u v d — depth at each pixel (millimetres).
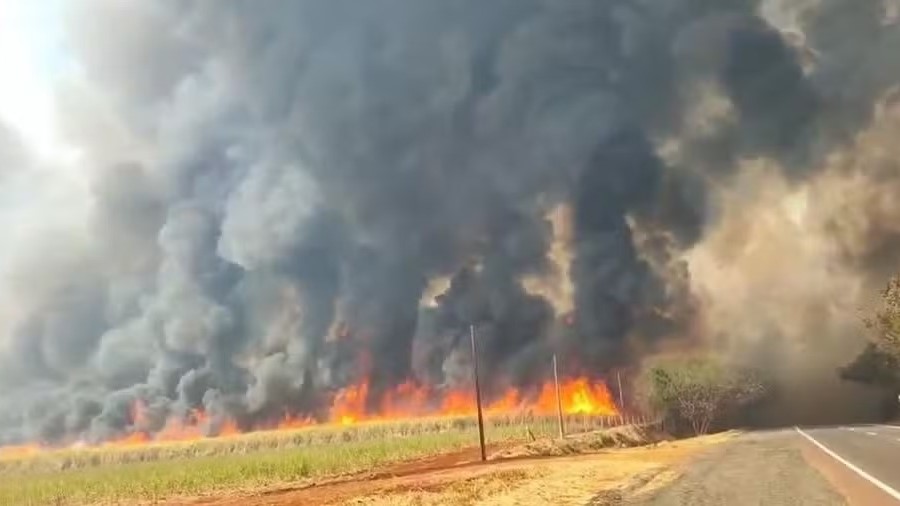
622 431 65562
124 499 35594
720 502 14711
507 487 22391
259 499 30219
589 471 26625
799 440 36156
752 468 22062
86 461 62219
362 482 33906
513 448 50656
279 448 60188
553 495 19484
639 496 17281
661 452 38344
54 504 35531
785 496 14906
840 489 15500
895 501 13617
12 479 42688
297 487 34719
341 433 74438
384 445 52344
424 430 75062
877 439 33750
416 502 20578
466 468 36844
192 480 37875
